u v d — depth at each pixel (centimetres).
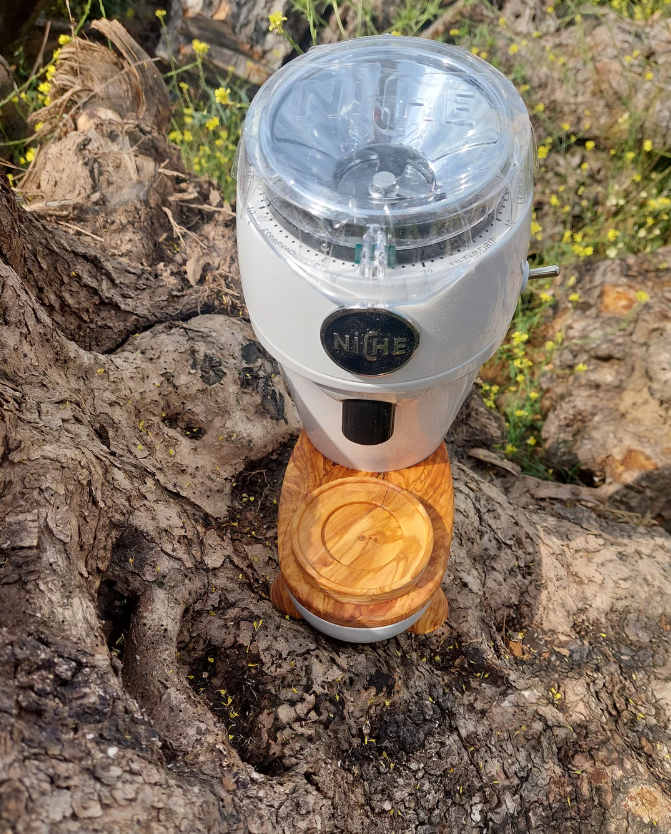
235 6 77
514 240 29
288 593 38
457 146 31
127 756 25
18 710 24
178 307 48
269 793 29
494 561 46
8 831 22
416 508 36
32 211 48
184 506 39
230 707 34
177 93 76
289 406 47
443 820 35
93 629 28
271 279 29
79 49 58
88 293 45
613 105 81
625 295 67
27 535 28
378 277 27
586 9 82
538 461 68
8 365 34
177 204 54
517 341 66
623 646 45
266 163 30
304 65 34
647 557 51
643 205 82
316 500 36
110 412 39
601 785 38
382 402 32
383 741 36
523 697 40
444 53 35
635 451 63
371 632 34
